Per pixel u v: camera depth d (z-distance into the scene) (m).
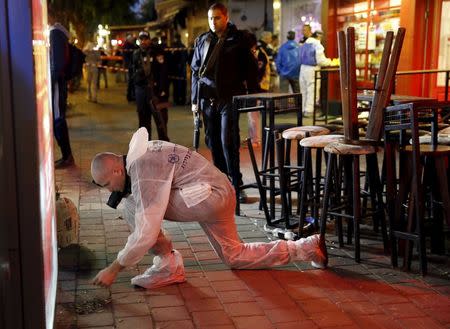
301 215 7.38
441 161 6.43
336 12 19.58
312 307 5.70
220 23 8.99
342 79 6.66
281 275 6.42
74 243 7.36
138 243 5.41
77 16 30.88
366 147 6.47
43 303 3.93
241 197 9.31
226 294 5.96
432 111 6.84
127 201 5.92
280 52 20.08
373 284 6.20
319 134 7.73
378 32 17.64
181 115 20.22
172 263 6.13
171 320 5.44
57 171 11.37
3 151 3.71
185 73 23.28
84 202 9.24
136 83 13.36
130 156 5.63
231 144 9.09
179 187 5.88
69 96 27.11
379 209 7.02
